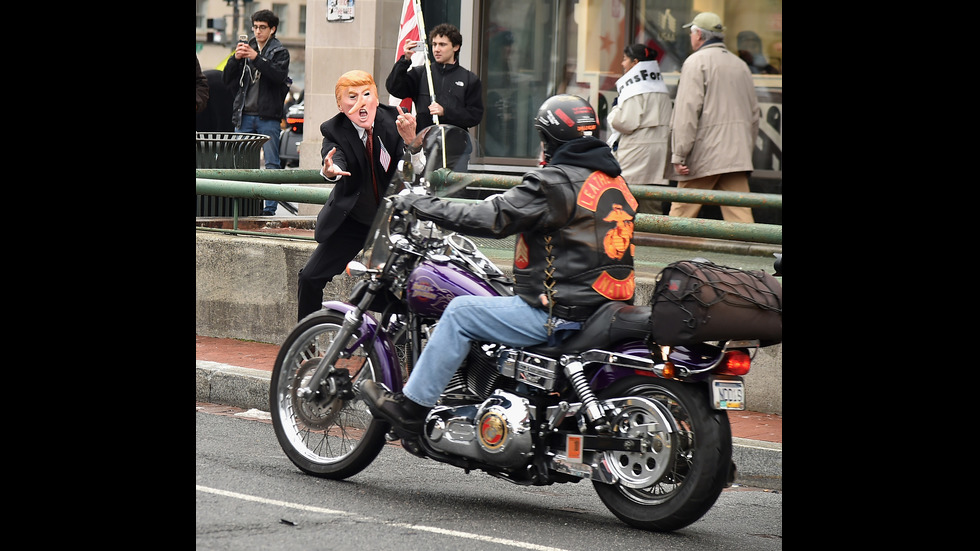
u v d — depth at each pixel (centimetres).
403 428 1013
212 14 8269
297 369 1112
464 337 995
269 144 2303
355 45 2525
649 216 1437
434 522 955
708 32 1838
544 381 980
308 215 2333
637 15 2225
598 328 968
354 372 1149
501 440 978
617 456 966
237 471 1091
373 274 1077
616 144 1995
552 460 985
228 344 1647
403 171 1071
